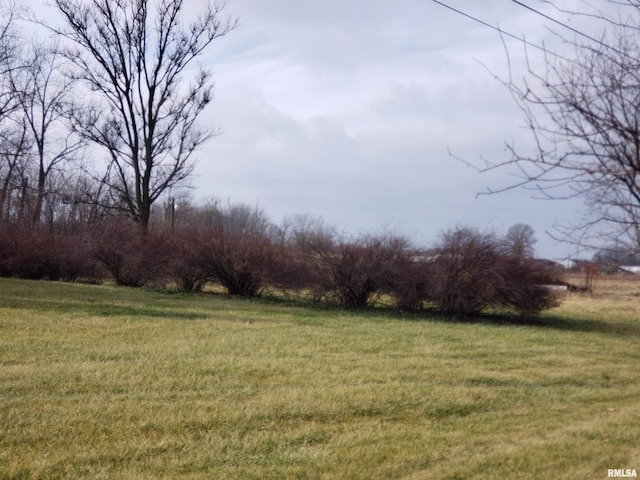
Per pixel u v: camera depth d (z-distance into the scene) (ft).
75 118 171.22
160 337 38.17
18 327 39.50
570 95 15.43
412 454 19.13
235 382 26.94
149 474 17.25
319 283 66.90
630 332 54.60
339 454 19.11
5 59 131.85
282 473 17.54
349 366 31.30
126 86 98.12
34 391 24.49
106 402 23.31
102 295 66.13
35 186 137.18
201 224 90.68
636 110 15.01
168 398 24.21
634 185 15.38
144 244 82.28
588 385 30.25
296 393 25.22
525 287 58.39
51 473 17.02
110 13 95.25
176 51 98.84
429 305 64.90
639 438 21.09
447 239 61.00
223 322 46.55
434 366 32.35
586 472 17.85
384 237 65.98
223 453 18.94
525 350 39.34
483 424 22.72
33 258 90.33
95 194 127.65
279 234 75.77
